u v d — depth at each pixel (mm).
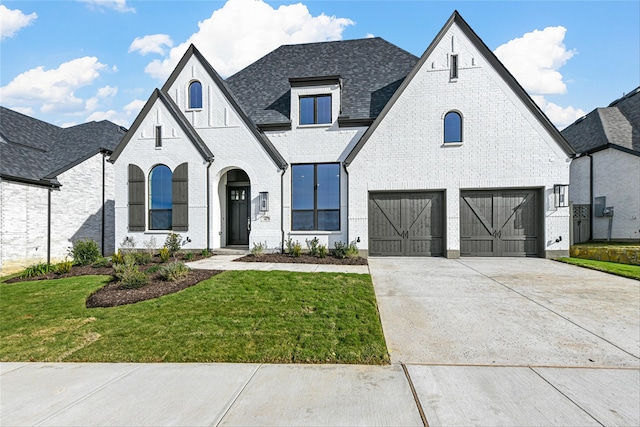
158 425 3109
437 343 4973
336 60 16562
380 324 5691
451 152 12945
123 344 5012
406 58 16062
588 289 7922
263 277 8719
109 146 18250
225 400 3523
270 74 16672
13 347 5027
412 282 8695
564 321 5824
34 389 3824
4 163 14148
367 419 3158
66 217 15852
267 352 4656
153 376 4094
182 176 14016
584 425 3068
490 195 13039
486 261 12148
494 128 12742
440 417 3180
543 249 12594
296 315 6004
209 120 14414
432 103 13039
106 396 3646
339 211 14180
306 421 3135
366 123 13992
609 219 16859
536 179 12547
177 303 6691
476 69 12820
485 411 3275
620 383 3830
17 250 13727
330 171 14328
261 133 14672
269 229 14031
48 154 17609
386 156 13242
